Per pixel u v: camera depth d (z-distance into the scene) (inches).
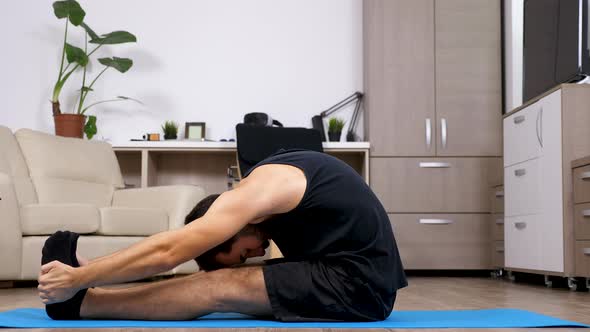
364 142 183.9
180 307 66.2
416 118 188.5
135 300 66.7
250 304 65.8
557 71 152.4
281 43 199.0
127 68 184.5
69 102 194.7
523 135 154.6
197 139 188.5
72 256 63.7
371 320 68.2
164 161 195.6
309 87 198.4
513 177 160.9
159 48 197.5
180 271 148.3
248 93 197.8
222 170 196.1
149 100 196.5
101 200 164.7
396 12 189.9
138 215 147.7
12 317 70.6
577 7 143.0
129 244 145.6
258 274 65.4
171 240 58.9
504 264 168.6
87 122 185.8
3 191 132.0
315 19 199.8
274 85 198.2
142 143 178.9
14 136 160.7
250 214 60.3
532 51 168.1
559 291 127.5
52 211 137.2
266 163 65.7
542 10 161.6
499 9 189.9
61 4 175.3
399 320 71.3
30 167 157.9
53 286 60.2
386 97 188.5
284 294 65.0
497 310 84.6
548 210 139.9
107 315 67.9
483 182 187.5
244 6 199.2
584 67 141.8
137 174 195.3
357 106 197.2
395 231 186.4
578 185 129.3
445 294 119.5
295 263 66.2
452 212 187.0
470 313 81.0
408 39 189.3
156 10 197.9
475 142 188.4
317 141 159.3
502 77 193.5
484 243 186.2
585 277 132.5
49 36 195.3
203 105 197.2
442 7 189.5
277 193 61.6
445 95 188.7
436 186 187.3
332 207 64.4
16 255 133.1
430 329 63.4
